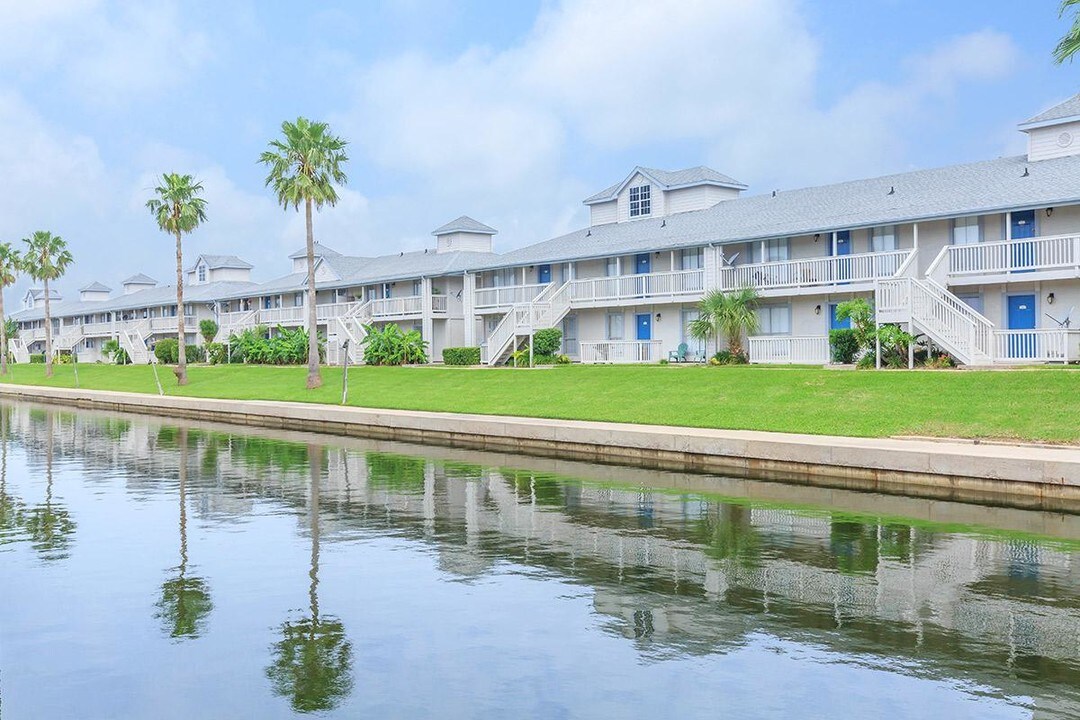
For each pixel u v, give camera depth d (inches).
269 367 2278.5
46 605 389.7
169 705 282.7
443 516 585.6
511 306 1840.6
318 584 419.2
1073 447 706.2
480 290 2025.1
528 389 1343.5
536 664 312.5
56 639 345.4
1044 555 461.4
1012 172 1365.7
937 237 1322.6
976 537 507.5
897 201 1411.2
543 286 1834.4
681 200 1914.4
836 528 535.8
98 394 1859.0
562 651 324.8
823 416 921.5
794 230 1423.5
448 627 353.4
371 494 678.5
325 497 666.8
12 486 738.8
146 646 336.8
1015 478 626.2
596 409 1118.4
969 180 1397.6
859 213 1407.5
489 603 384.8
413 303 2206.0
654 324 1669.5
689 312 1609.3
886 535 514.6
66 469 847.7
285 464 864.9
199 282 3791.8
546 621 359.6
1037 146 1392.7
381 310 2299.5
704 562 452.8
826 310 1424.7
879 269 1312.7
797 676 297.4
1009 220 1205.7
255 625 359.3
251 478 772.0
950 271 1254.3
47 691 294.8
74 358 3390.7
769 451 764.6
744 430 892.6
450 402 1317.7
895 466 687.1
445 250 2571.4
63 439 1144.8
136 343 3184.1
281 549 494.0
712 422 957.8
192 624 361.7
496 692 288.5
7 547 504.4
